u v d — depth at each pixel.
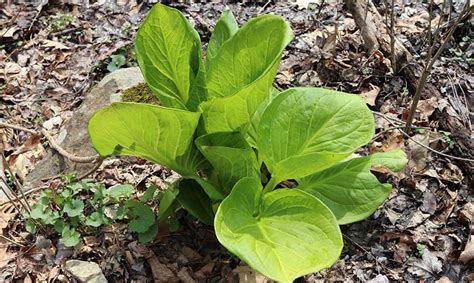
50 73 1.40
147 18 0.83
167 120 0.75
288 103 0.85
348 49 1.30
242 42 0.80
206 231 0.96
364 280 0.89
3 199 1.08
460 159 1.00
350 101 0.84
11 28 1.53
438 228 0.96
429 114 1.13
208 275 0.91
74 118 1.18
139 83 1.15
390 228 0.96
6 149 1.22
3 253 0.97
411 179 1.01
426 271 0.90
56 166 1.12
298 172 0.82
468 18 1.33
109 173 1.08
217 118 0.80
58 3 1.61
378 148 1.08
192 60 0.86
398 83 1.21
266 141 0.84
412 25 1.36
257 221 0.78
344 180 0.88
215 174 0.89
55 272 0.93
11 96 1.35
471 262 0.91
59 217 0.96
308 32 1.39
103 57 1.40
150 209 0.91
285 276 0.68
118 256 0.93
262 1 1.53
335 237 0.73
